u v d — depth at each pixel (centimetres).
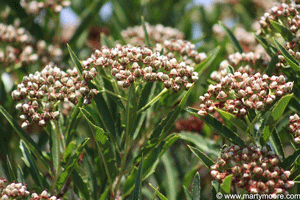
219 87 340
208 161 336
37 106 356
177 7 727
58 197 377
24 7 588
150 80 345
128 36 609
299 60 365
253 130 346
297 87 379
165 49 455
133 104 354
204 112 338
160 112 434
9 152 455
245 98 342
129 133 359
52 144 389
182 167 496
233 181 319
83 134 510
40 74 364
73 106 439
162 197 330
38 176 372
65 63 583
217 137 455
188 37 681
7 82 507
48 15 607
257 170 315
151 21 696
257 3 761
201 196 487
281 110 320
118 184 370
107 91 356
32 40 576
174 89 351
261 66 433
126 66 351
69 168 356
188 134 441
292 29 376
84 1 712
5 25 591
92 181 407
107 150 355
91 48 651
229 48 588
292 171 334
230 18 834
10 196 336
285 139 459
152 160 367
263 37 425
